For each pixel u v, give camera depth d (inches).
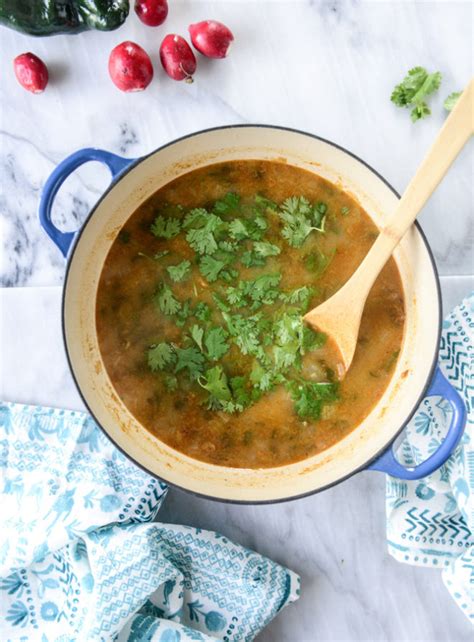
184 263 27.4
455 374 29.0
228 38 29.3
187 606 29.6
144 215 27.4
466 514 28.5
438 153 24.6
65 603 29.3
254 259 27.4
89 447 29.5
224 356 27.4
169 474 27.1
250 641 29.6
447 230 30.3
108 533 29.0
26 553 28.7
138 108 30.1
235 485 27.3
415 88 29.7
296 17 30.2
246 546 30.8
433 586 30.8
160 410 27.4
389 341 27.5
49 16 28.6
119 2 28.6
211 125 30.2
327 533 30.8
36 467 29.5
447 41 30.2
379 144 30.3
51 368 30.4
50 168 30.2
